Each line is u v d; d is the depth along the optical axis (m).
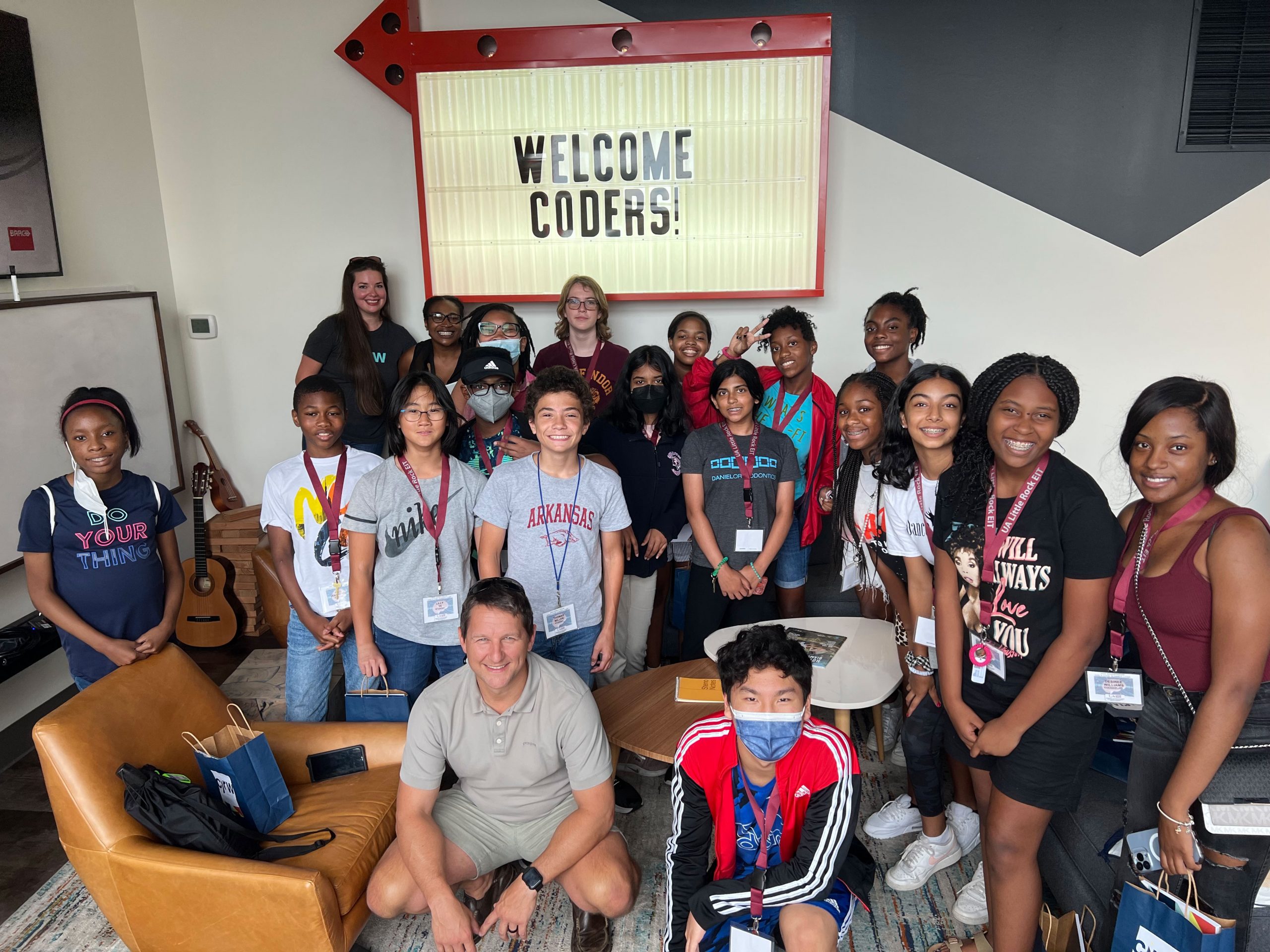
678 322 3.64
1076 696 1.89
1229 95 3.91
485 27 4.16
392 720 2.60
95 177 3.98
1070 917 2.01
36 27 3.61
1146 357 4.23
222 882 1.93
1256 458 4.23
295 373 4.64
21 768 3.23
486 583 2.10
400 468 2.61
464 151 4.16
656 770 3.07
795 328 3.33
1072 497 1.81
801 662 1.79
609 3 4.09
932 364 2.19
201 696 2.46
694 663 2.93
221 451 4.77
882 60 4.03
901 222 4.19
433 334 3.87
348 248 4.46
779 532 3.13
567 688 2.19
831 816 1.86
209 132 4.38
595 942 2.28
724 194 4.10
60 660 3.75
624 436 3.32
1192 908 1.65
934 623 2.25
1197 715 1.67
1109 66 3.94
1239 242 4.04
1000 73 4.00
